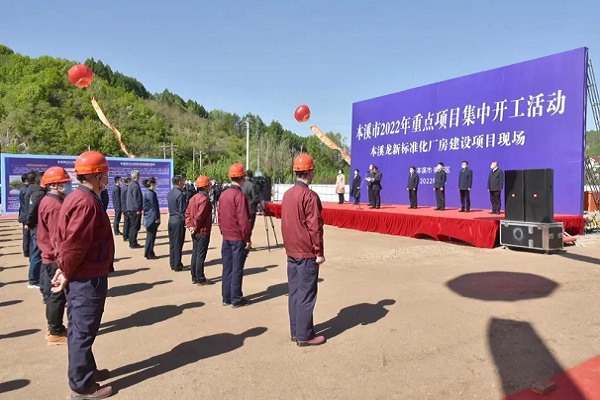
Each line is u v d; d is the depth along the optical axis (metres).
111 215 19.86
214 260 8.61
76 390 2.98
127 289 6.18
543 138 12.42
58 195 4.33
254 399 2.97
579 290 5.67
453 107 15.33
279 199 27.55
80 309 2.99
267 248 10.05
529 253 8.57
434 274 6.80
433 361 3.55
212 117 122.94
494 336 4.08
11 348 4.00
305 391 3.08
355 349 3.84
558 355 3.61
